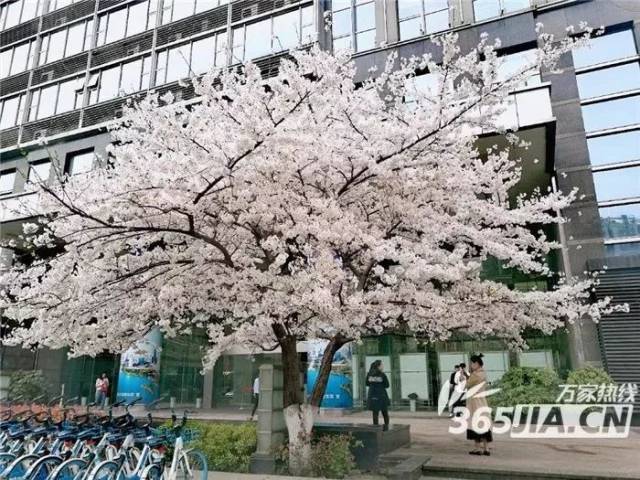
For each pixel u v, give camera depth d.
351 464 7.45
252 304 7.53
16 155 22.95
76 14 26.03
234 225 7.93
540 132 13.49
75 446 6.39
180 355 19.34
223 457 7.70
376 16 18.62
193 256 7.93
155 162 7.03
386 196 8.23
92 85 23.86
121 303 8.30
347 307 6.85
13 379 16.66
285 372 8.05
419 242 8.34
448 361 17.56
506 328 9.22
